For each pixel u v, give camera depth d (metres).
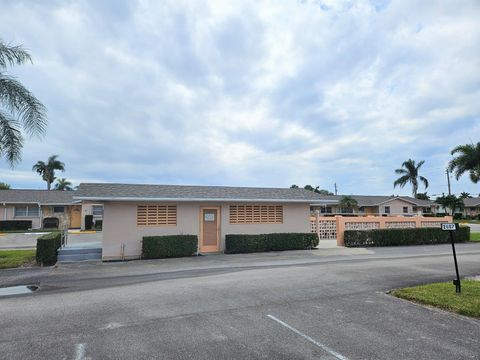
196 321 5.20
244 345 4.23
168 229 14.31
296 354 3.96
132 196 13.49
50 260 12.11
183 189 15.95
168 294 7.02
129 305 6.18
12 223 28.20
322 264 11.18
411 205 45.44
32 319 5.38
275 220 16.41
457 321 5.17
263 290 7.28
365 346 4.19
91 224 29.66
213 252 15.11
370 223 18.77
